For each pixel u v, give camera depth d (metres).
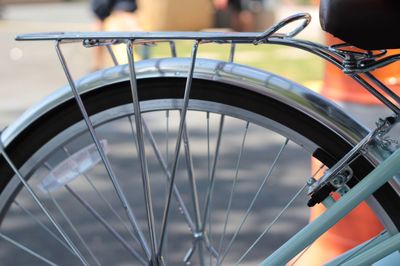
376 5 1.67
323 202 1.92
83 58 11.29
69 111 2.03
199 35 1.81
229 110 1.97
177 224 4.02
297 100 1.92
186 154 2.31
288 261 1.90
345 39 1.73
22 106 8.47
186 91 1.88
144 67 1.98
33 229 4.26
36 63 11.22
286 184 5.08
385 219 1.93
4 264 3.88
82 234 4.20
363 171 1.90
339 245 2.87
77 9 25.33
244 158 5.49
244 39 1.80
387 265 2.03
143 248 2.04
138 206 4.53
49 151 2.05
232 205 4.59
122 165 5.30
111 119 2.02
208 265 2.30
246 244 3.58
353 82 3.23
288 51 11.06
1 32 16.22
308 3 21.23
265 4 15.52
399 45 1.71
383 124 1.83
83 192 4.76
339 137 1.92
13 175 2.08
